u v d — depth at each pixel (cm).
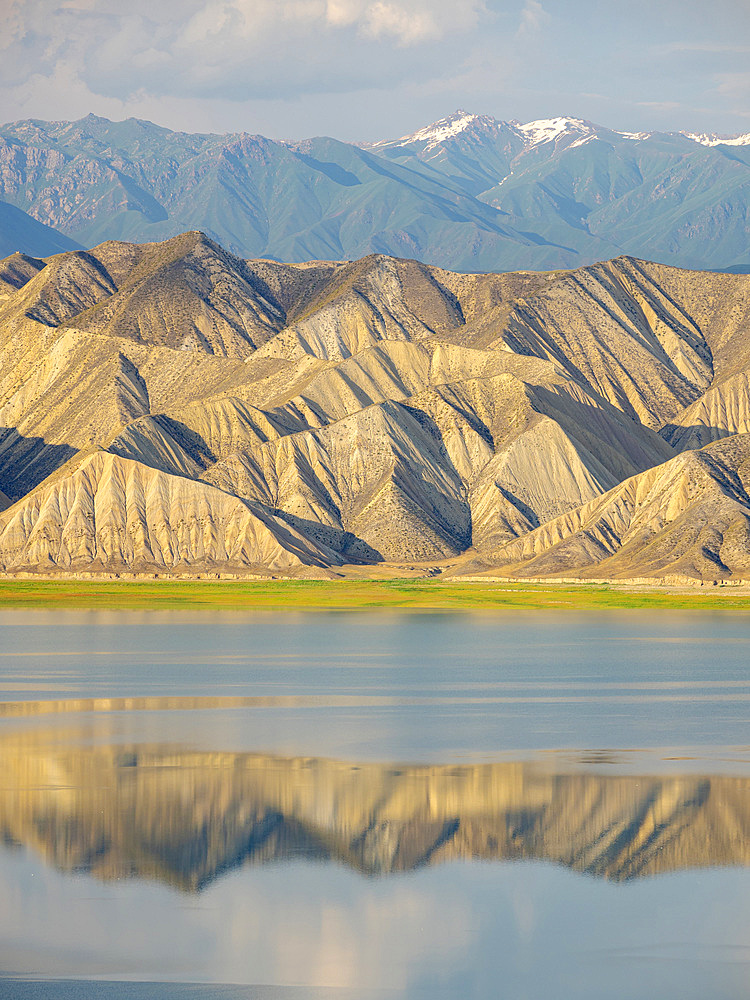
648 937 7356
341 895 8075
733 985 6662
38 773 11719
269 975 6800
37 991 6588
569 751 12900
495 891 8181
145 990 6612
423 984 6688
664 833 9512
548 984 6681
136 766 12062
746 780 11331
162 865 8688
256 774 11662
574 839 9369
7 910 7775
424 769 11894
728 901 7962
